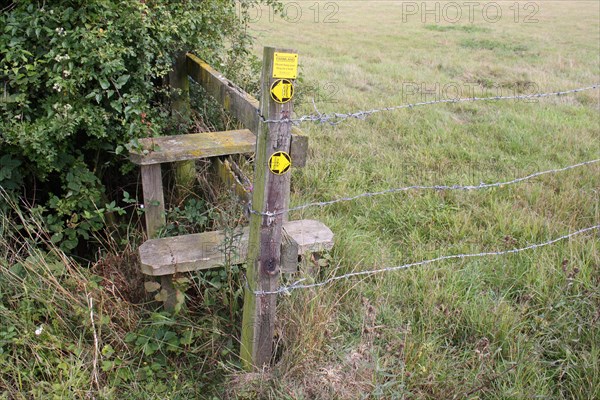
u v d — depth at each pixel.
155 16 3.64
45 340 2.85
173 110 4.30
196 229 3.78
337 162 5.52
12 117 3.18
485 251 4.09
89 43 3.10
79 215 3.53
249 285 2.69
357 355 2.98
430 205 4.65
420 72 9.88
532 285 3.62
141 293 3.34
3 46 3.11
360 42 13.12
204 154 3.57
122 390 2.83
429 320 3.24
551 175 5.42
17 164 3.26
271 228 2.56
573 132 6.77
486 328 3.22
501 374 2.84
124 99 3.46
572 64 10.77
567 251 3.96
